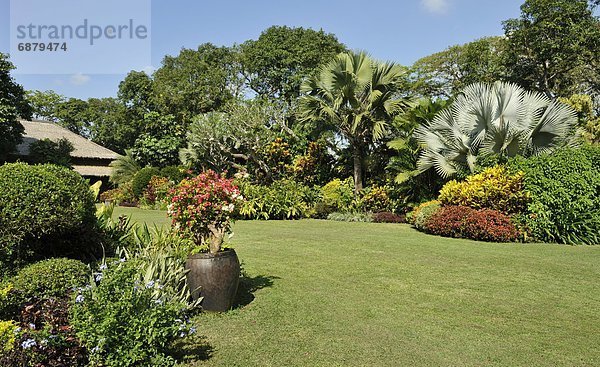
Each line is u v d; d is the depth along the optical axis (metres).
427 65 24.36
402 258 6.83
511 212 9.43
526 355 3.26
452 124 11.52
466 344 3.45
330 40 26.36
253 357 3.16
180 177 19.73
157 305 3.08
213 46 29.47
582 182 8.61
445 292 4.93
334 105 14.06
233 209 4.27
